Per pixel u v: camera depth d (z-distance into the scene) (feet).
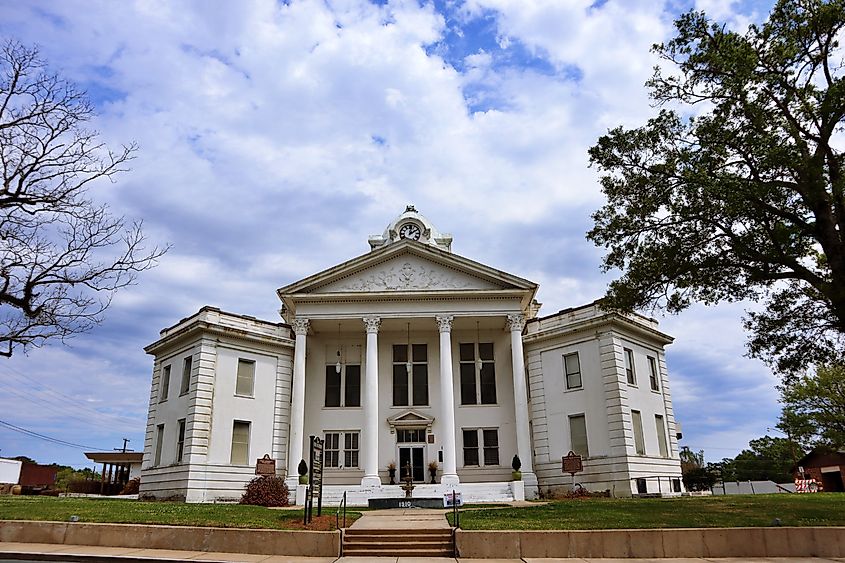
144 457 120.98
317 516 70.59
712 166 68.08
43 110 62.64
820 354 76.89
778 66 67.00
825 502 76.33
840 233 66.33
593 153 76.02
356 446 125.08
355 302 122.52
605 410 111.55
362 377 129.70
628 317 117.19
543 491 114.83
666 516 65.87
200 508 77.61
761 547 55.21
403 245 124.47
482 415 127.13
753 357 80.69
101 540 58.85
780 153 62.80
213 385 112.98
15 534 60.29
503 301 122.31
